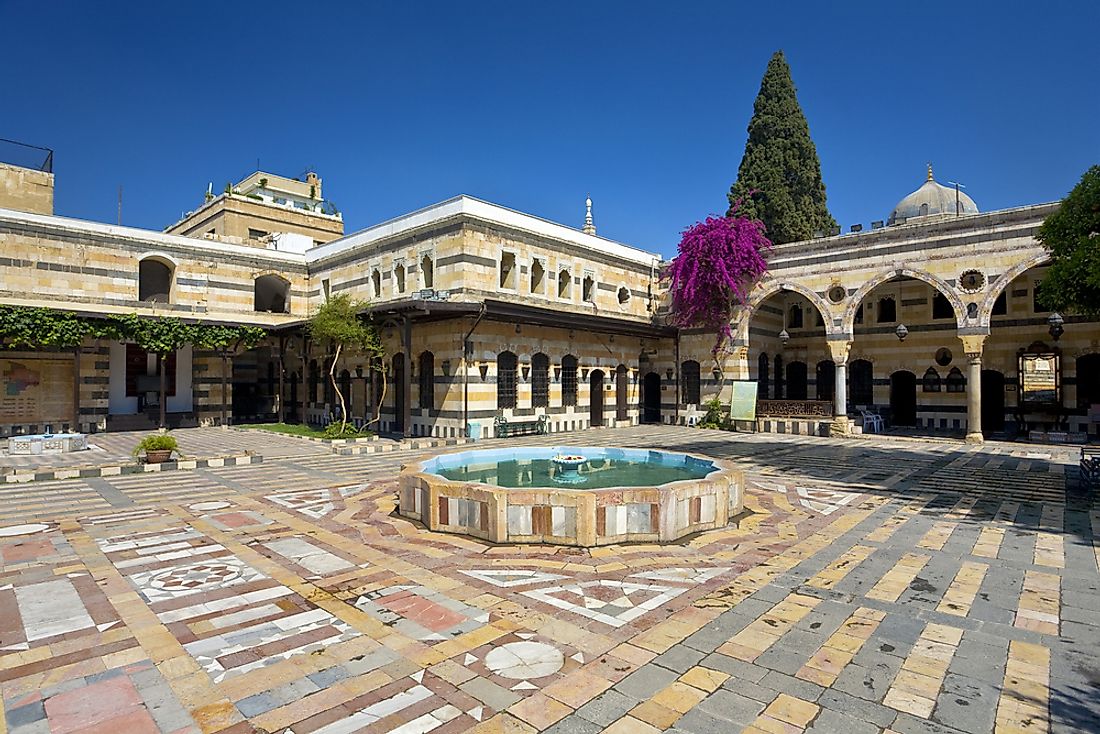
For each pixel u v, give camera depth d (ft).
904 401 96.07
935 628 19.98
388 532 31.65
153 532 31.78
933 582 24.38
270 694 15.94
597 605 21.89
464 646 18.66
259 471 51.98
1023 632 19.67
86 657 17.94
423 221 86.43
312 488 43.96
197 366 98.22
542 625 20.17
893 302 96.02
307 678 16.76
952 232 76.07
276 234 119.85
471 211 81.25
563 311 82.94
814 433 83.66
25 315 74.02
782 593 23.13
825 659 17.83
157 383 95.76
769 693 15.96
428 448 68.33
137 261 90.43
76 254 85.20
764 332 100.07
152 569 25.84
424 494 33.04
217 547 29.04
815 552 28.45
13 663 17.58
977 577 25.00
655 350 104.78
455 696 15.83
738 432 88.48
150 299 99.66
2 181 93.20
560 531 29.25
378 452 64.80
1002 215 72.54
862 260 82.74
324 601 22.26
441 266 81.25
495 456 49.08
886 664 17.53
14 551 28.37
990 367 87.56
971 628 19.98
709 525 32.24
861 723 14.60
